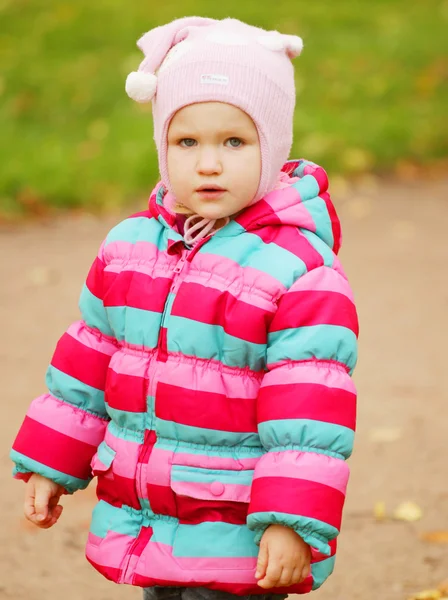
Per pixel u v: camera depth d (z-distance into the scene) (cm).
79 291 762
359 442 536
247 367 286
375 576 414
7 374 623
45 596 403
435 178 1088
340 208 984
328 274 289
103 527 298
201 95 285
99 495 305
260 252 290
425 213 970
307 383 276
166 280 295
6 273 801
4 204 952
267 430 277
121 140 1107
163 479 286
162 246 304
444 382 612
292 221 295
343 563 424
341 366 283
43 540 448
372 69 1343
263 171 292
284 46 300
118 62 1314
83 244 876
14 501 482
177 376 285
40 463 310
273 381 279
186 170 289
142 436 293
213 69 286
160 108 295
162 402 286
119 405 295
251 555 284
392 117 1204
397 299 749
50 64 1318
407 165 1109
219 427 283
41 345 668
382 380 616
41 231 911
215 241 294
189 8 1484
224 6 1502
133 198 993
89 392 312
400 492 483
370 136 1143
